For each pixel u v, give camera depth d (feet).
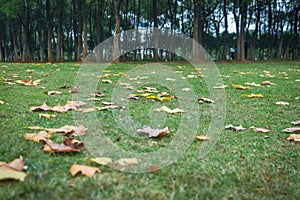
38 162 5.37
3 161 5.40
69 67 28.07
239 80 20.99
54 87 15.10
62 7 71.20
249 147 7.04
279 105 12.32
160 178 5.04
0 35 93.86
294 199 4.75
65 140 6.40
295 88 17.51
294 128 8.46
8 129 7.41
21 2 66.08
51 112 9.54
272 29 81.35
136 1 87.51
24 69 25.03
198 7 56.39
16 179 4.48
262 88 17.33
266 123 9.44
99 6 68.18
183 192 4.58
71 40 94.73
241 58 57.00
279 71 29.91
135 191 4.56
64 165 5.32
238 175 5.42
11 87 14.57
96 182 4.73
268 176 5.51
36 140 6.47
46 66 29.25
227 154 6.48
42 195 4.23
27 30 75.87
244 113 10.72
